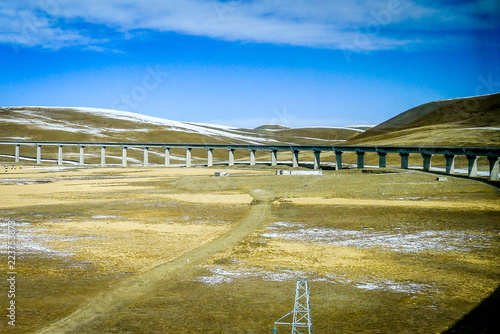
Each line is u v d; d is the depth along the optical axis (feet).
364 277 125.08
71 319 98.43
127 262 141.18
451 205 233.35
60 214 228.84
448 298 108.58
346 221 203.82
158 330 93.30
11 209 244.22
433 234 175.52
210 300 109.29
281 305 105.91
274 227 194.08
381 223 197.57
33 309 103.71
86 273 129.90
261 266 136.15
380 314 100.12
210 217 219.61
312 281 122.21
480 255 145.28
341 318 98.32
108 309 104.01
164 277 126.21
